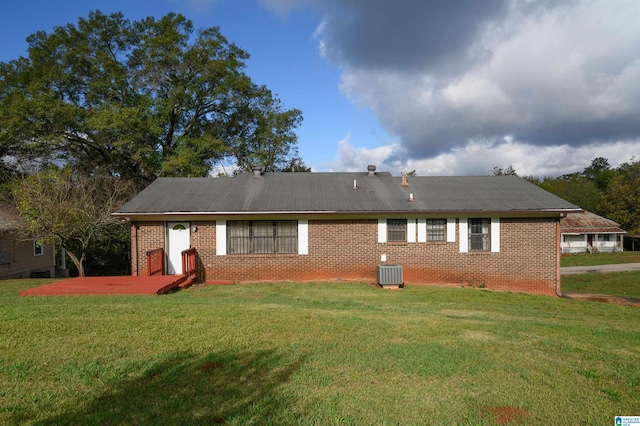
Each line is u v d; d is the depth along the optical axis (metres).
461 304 10.48
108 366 4.67
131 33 26.97
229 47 27.83
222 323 6.71
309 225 14.69
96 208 17.28
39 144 21.58
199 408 3.75
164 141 26.89
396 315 8.15
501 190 16.59
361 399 4.04
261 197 15.43
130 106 24.19
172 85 26.38
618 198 54.53
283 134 30.44
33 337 5.71
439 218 14.93
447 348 5.75
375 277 14.70
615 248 46.91
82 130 22.78
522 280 14.97
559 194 61.97
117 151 23.30
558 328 7.61
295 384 4.34
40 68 23.31
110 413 3.60
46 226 15.18
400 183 17.47
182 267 13.29
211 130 27.52
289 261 14.66
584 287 25.59
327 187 16.75
